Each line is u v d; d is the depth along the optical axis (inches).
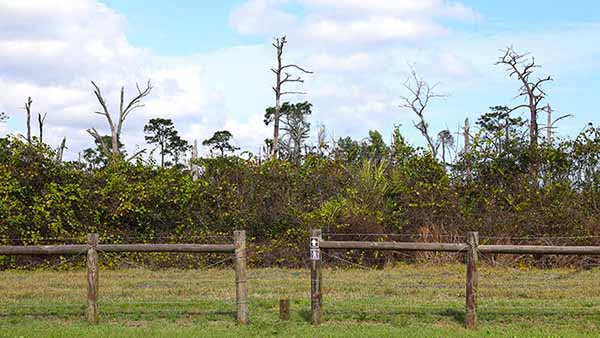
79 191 798.5
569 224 811.4
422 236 803.4
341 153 893.2
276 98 1213.7
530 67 1234.6
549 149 855.7
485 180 869.2
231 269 760.3
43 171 801.6
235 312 470.0
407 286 599.2
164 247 442.6
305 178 847.7
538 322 451.5
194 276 683.4
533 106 1233.4
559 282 633.0
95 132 1294.3
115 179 807.7
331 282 623.2
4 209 776.9
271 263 788.6
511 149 864.3
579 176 853.2
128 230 811.4
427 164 868.6
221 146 1991.9
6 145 797.9
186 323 444.8
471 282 434.6
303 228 796.6
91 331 416.2
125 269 757.3
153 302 508.4
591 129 850.8
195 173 853.8
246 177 843.4
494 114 1663.4
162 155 1971.0
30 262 759.7
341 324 441.4
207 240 799.7
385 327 431.8
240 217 827.4
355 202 826.8
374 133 915.4
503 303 516.4
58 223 789.2
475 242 435.5
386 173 879.1
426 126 1245.7
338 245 441.4
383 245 441.1
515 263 773.9
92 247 443.8
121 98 1391.5
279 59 1218.0
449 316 462.9
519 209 831.1
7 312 473.1
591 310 485.4
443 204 840.9
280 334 413.1
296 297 538.3
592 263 762.8
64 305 496.4
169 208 821.2
